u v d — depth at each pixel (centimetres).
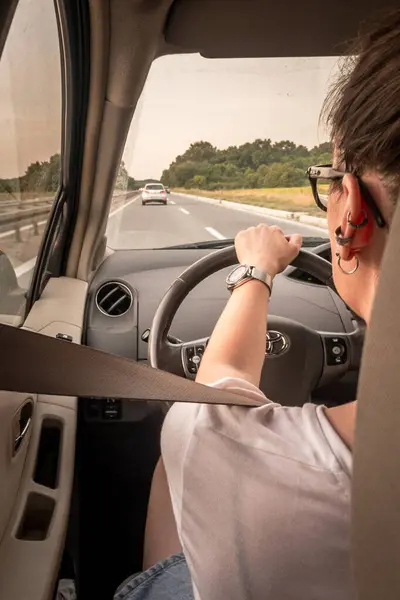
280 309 186
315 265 127
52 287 191
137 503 188
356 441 40
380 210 47
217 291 194
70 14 135
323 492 52
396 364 37
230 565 55
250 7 138
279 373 142
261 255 96
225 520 56
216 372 75
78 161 176
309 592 53
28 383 45
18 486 123
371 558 41
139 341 187
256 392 67
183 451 59
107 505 187
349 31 145
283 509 53
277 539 53
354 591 50
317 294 190
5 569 109
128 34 142
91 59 147
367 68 47
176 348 133
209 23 143
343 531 52
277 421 59
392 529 39
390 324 38
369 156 46
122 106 159
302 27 143
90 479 186
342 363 145
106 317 190
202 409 60
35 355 45
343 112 50
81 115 163
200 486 57
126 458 185
